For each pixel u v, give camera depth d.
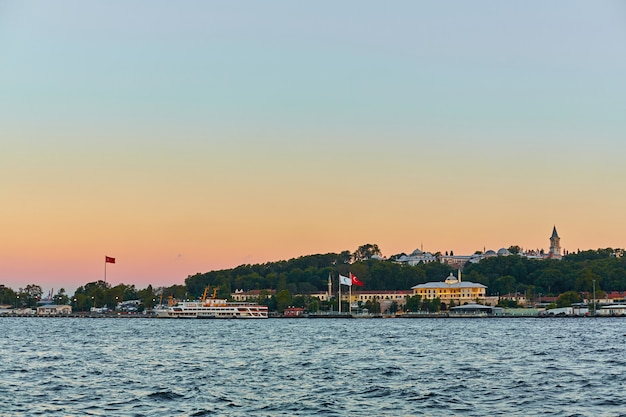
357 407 100.06
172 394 110.44
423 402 103.25
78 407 99.62
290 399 106.44
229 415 94.75
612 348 196.75
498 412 95.69
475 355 177.38
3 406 100.38
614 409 96.69
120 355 182.25
